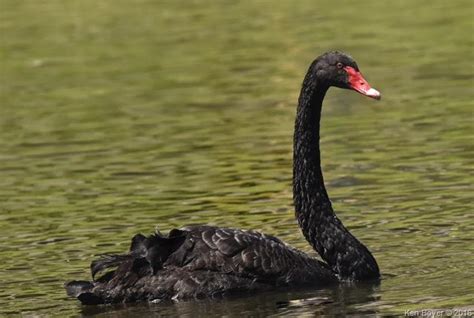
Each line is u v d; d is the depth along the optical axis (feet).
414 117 70.95
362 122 70.90
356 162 61.05
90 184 59.82
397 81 82.38
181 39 103.19
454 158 60.39
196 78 87.56
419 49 93.66
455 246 46.14
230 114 75.36
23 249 48.73
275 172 60.34
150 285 40.93
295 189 44.80
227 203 54.85
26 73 92.79
